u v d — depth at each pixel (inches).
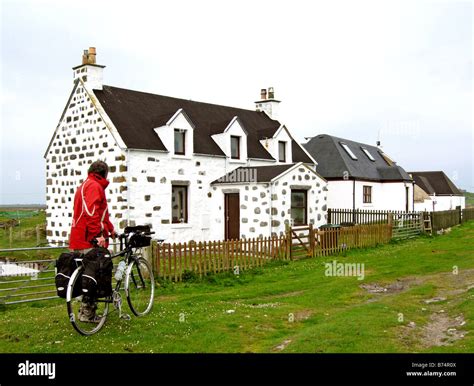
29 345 278.8
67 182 925.8
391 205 1481.3
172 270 557.9
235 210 903.7
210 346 285.9
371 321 333.1
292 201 903.7
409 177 1521.9
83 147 879.1
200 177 914.1
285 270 640.4
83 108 879.1
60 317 340.5
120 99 908.6
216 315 359.6
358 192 1378.0
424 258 701.3
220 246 613.0
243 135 1002.1
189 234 891.4
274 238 701.3
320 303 422.3
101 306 351.6
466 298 402.3
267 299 457.4
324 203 971.3
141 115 898.7
